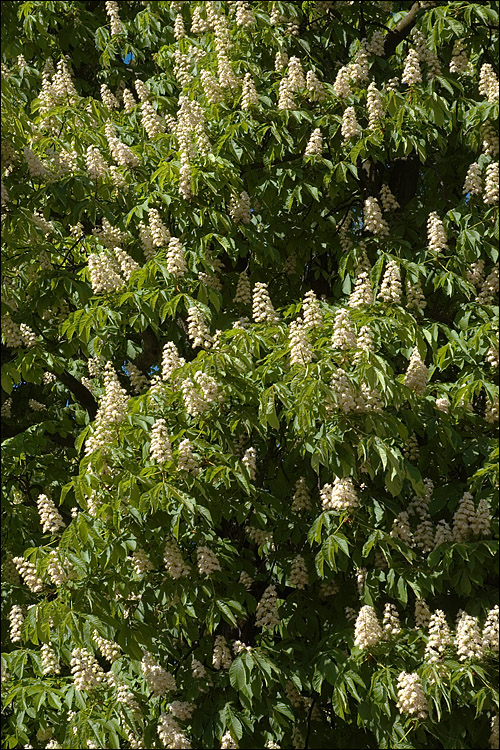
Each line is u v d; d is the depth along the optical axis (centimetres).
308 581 822
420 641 761
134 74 1229
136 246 959
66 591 725
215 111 954
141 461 740
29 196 884
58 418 1141
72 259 979
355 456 766
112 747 727
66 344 916
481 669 699
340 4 1095
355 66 946
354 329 739
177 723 736
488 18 973
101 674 788
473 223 902
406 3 1222
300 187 909
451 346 847
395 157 948
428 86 913
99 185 927
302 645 798
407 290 870
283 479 864
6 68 1102
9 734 853
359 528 799
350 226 1055
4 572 946
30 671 898
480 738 759
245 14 990
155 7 1224
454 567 797
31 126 913
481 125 918
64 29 1205
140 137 1048
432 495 823
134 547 721
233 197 916
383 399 720
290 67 932
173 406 779
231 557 792
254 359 822
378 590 788
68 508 1052
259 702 766
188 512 727
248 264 996
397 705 704
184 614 751
